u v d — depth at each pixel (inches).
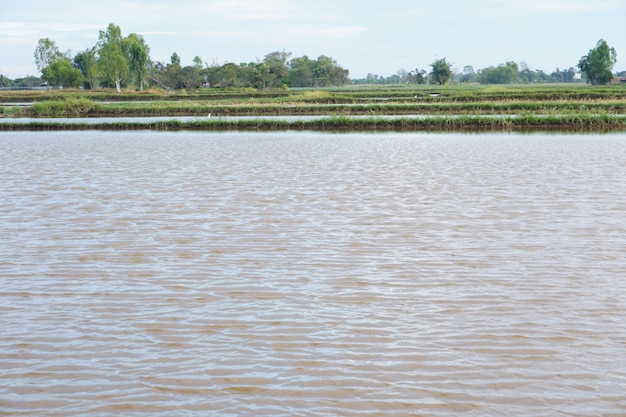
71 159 930.1
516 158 895.1
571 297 321.1
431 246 419.2
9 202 582.2
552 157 902.4
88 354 262.2
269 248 418.9
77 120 1813.5
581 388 231.1
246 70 4407.0
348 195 604.1
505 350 261.4
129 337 278.4
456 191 621.6
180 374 244.7
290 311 306.8
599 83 4916.3
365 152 1001.5
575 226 469.4
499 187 642.2
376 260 389.1
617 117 1478.8
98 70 4205.2
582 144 1096.8
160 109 2046.0
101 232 466.0
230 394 229.9
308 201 575.5
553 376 239.9
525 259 387.5
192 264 385.4
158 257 401.1
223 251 413.1
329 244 426.9
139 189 648.4
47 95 2987.2
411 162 862.5
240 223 490.6
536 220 490.6
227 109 2044.8
